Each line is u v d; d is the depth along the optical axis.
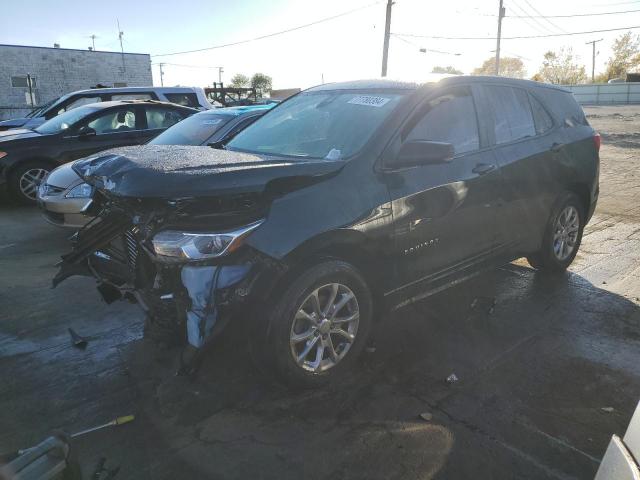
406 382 3.31
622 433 2.81
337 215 3.05
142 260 3.11
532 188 4.50
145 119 9.30
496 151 4.16
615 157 14.46
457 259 3.93
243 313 2.83
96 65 42.91
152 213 2.87
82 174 3.29
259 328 2.98
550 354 3.66
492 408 3.03
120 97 11.96
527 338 3.90
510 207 4.29
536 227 4.72
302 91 4.76
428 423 2.89
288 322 2.98
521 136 4.50
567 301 4.59
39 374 3.40
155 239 2.83
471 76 4.23
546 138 4.73
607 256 5.91
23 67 39.78
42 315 4.30
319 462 2.59
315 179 3.08
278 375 3.07
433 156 3.22
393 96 3.76
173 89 12.47
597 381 3.32
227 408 3.04
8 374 3.40
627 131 22.05
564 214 5.11
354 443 2.73
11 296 4.70
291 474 2.51
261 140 4.08
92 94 11.91
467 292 4.80
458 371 3.44
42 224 7.47
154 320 3.12
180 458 2.62
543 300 4.61
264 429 2.84
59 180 6.04
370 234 3.21
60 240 6.64
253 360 3.12
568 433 2.81
